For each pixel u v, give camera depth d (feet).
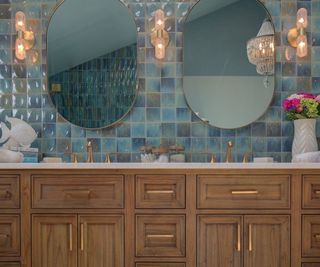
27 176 6.26
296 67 8.11
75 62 8.18
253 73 8.14
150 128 8.11
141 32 8.14
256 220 6.17
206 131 8.10
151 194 6.21
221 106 8.11
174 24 8.14
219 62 8.15
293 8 8.12
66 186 6.24
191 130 8.10
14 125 7.65
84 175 6.24
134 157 8.12
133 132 8.12
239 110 8.11
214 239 6.17
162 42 8.00
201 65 8.14
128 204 6.20
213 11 8.18
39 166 6.23
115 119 8.12
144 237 6.20
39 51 8.17
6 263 6.25
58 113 8.13
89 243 6.21
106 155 8.02
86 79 8.16
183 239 6.17
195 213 6.18
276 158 8.07
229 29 8.16
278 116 8.09
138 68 8.13
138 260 6.18
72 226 6.22
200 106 8.11
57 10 8.18
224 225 6.18
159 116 8.11
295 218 6.17
